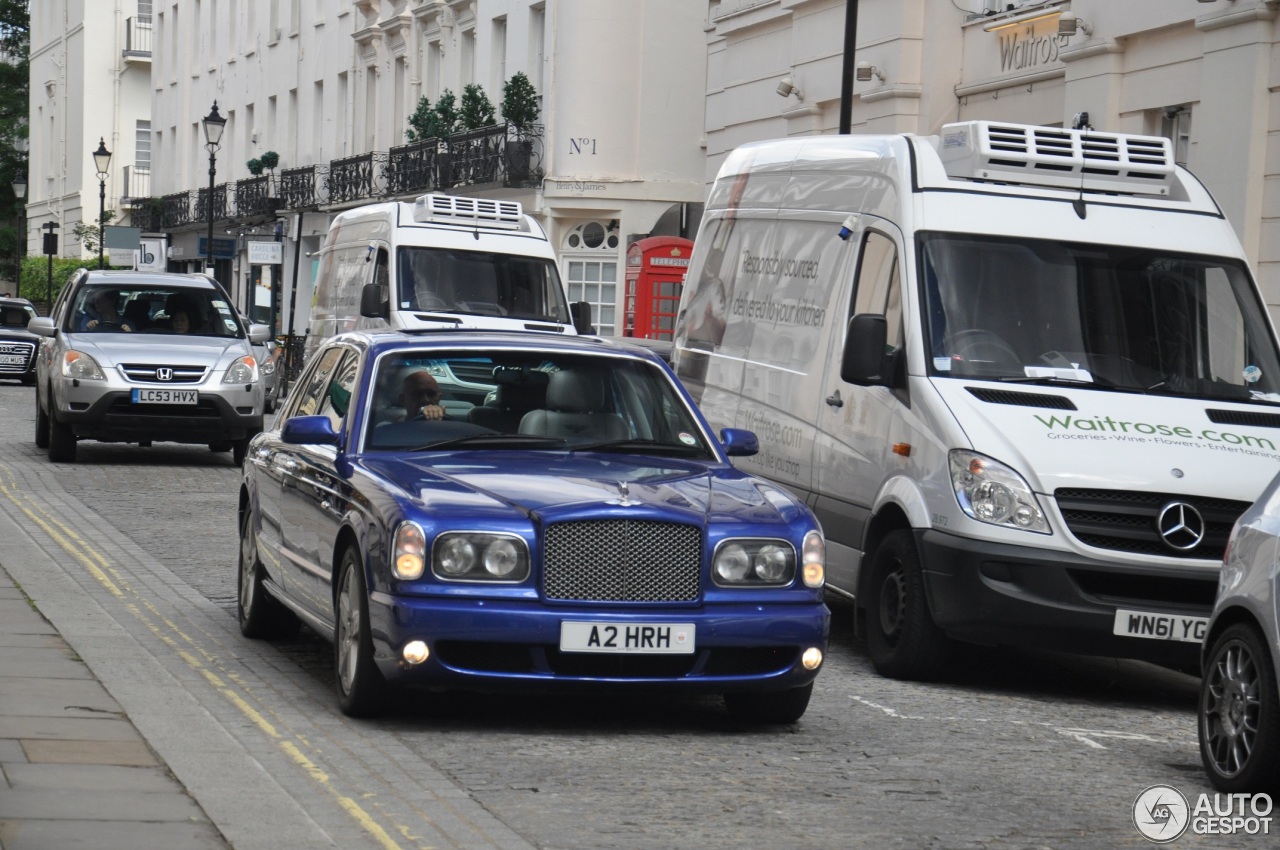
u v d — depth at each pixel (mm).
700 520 13953
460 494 13977
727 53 52906
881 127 43531
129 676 15453
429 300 38844
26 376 74625
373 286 38656
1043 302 18344
